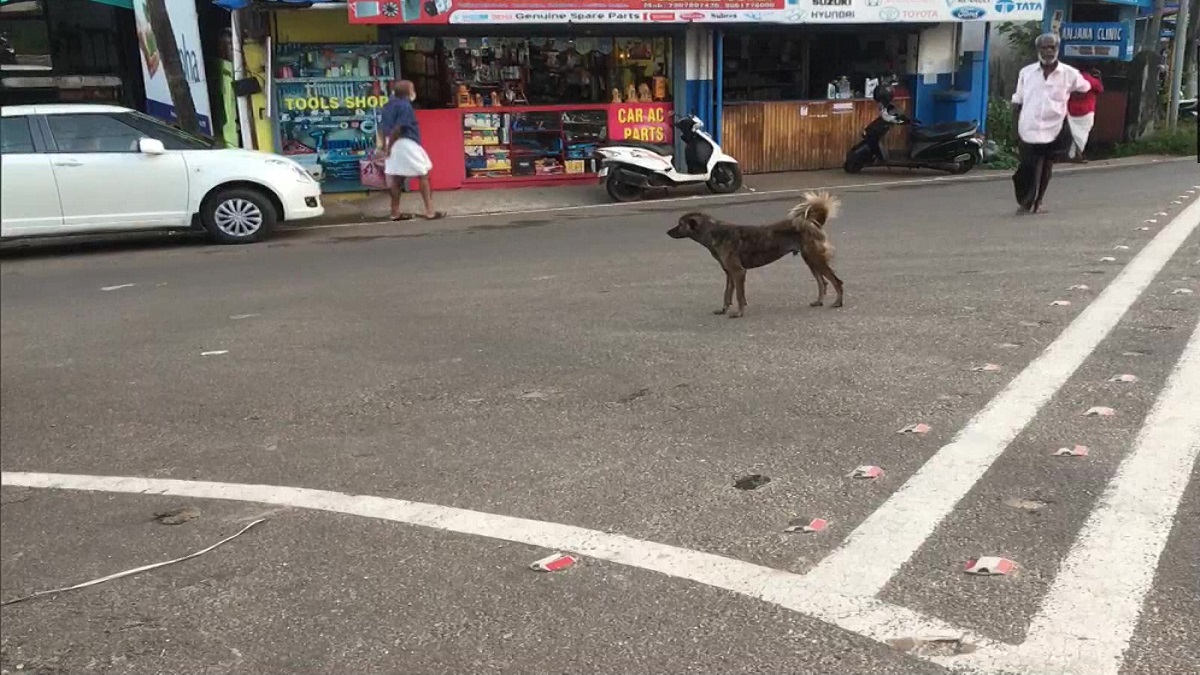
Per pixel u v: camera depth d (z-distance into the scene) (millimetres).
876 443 4371
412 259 9859
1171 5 23750
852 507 3756
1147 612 2971
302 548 3625
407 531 3729
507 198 14906
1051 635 2879
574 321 6871
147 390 5621
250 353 6336
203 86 14336
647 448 4438
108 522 3902
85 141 10773
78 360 6309
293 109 14477
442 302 7676
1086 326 6078
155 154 10867
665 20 15469
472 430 4766
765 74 17938
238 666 2908
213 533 3775
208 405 5312
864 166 17438
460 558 3504
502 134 15703
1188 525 3486
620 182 14523
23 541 3752
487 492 4039
